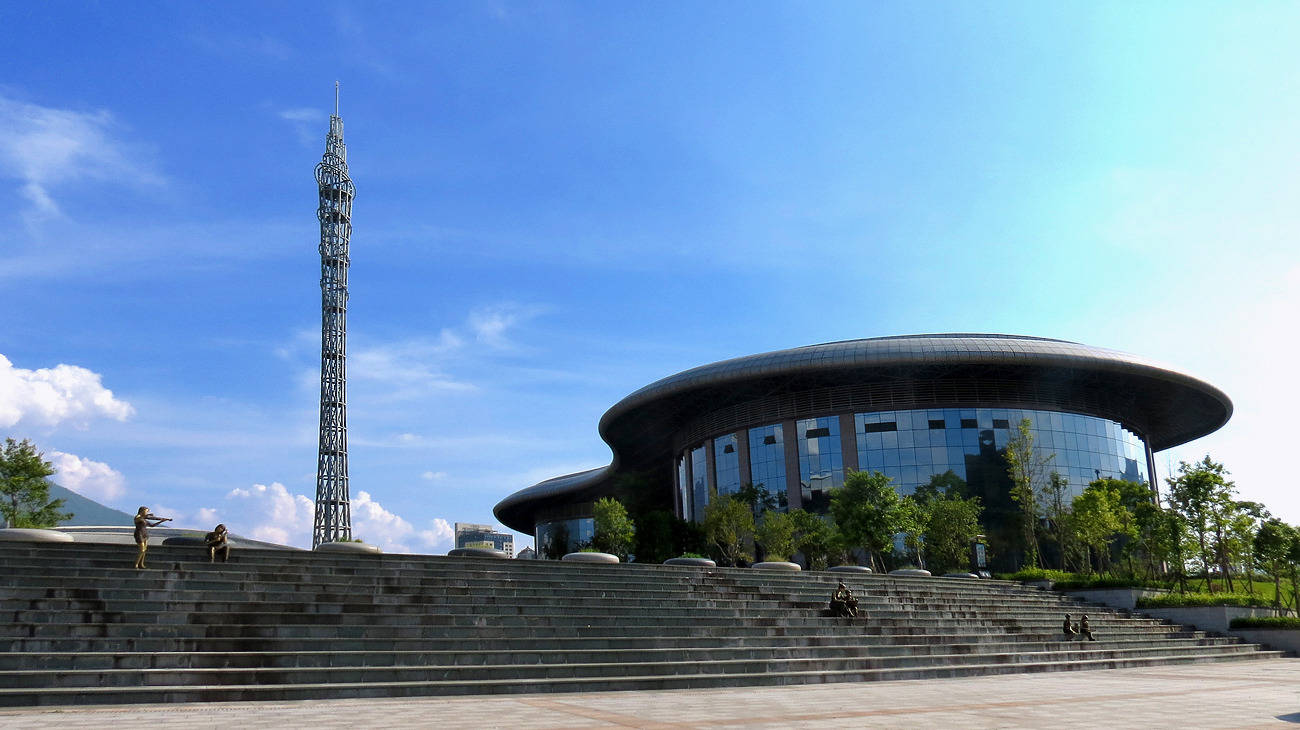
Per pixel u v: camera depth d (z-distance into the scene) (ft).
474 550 93.66
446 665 57.82
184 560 70.54
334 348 246.47
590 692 58.44
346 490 237.66
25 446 136.15
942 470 198.90
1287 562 147.02
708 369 215.72
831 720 43.04
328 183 257.14
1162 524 152.97
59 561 64.80
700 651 69.05
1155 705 51.78
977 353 197.06
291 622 61.05
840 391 210.18
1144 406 236.43
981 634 92.07
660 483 309.83
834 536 168.76
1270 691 62.39
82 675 48.14
